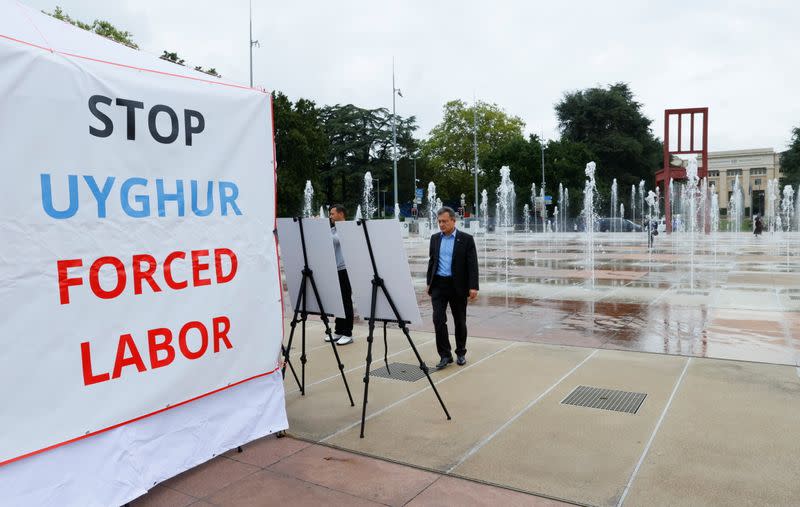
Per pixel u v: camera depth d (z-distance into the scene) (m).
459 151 71.81
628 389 5.56
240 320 4.24
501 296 11.54
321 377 6.21
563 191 58.81
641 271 15.59
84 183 3.31
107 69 3.47
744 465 3.91
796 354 6.68
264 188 4.45
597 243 29.64
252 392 4.40
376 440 4.48
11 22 3.24
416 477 3.86
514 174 60.72
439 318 6.41
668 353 6.86
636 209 68.44
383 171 77.44
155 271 3.68
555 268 16.73
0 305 2.95
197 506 3.52
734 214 55.34
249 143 4.33
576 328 8.40
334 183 78.12
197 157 3.96
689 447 4.21
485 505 3.48
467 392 5.58
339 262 7.59
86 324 3.31
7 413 2.98
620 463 3.99
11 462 3.00
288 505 3.52
